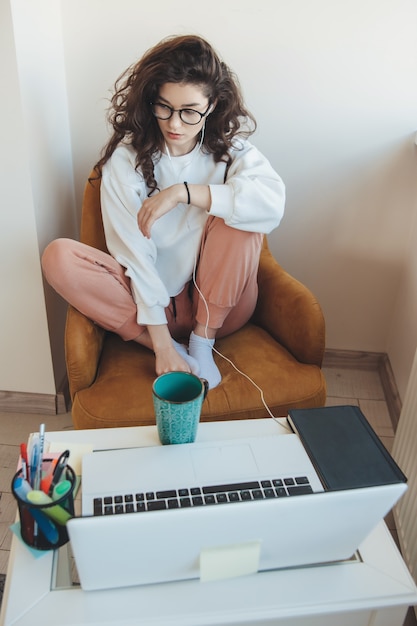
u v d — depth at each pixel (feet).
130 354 4.53
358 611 2.47
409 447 4.02
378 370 6.55
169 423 2.82
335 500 2.29
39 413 5.71
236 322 4.75
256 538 2.38
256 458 2.72
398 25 4.84
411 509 3.83
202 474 2.60
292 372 4.30
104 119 5.38
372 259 6.05
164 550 2.30
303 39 4.96
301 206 5.80
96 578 2.36
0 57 4.02
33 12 4.29
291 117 5.33
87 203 4.82
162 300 4.26
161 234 4.42
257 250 4.25
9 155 4.40
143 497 2.45
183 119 3.91
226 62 5.10
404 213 5.74
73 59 5.11
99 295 4.11
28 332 5.26
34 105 4.48
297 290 4.62
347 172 5.57
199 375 4.13
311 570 2.58
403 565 2.62
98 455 2.70
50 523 2.51
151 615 2.33
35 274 4.94
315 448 2.76
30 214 4.66
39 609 2.34
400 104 5.20
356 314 6.40
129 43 5.04
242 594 2.44
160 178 4.42
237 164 4.33
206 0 4.83
